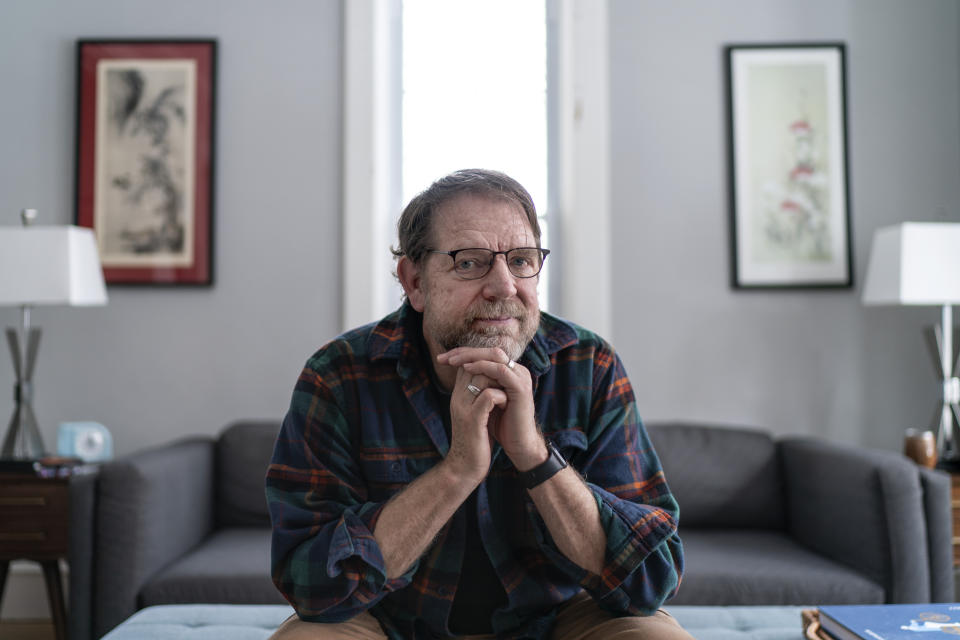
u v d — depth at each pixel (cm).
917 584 196
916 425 289
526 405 103
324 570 101
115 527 198
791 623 147
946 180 293
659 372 290
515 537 115
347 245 288
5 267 240
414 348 118
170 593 196
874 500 200
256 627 146
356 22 291
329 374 118
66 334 287
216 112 292
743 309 291
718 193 292
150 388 288
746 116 292
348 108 290
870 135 294
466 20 308
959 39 295
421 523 102
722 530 249
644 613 108
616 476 116
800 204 291
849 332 290
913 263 247
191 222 290
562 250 303
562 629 117
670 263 291
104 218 289
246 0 295
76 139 289
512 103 306
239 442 256
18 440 252
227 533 243
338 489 110
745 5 295
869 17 295
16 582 279
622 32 295
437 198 110
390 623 117
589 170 291
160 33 294
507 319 106
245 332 289
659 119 293
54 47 293
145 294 289
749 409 290
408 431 116
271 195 292
